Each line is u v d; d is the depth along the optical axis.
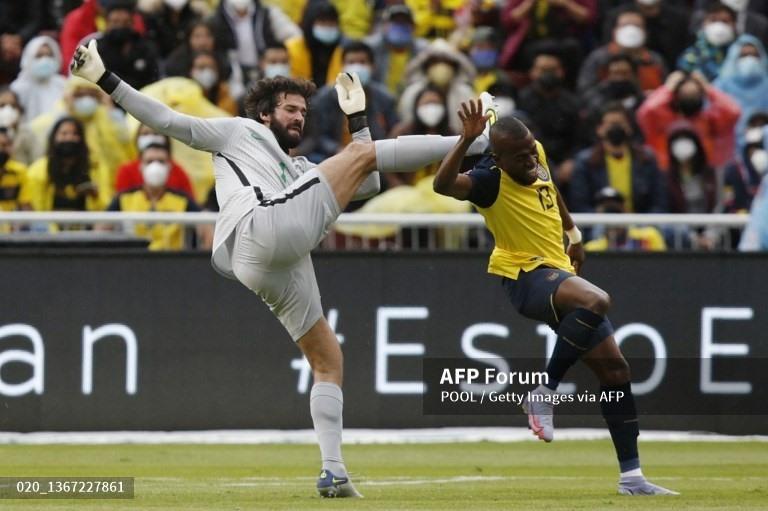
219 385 36.38
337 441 22.78
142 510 20.53
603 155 42.50
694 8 52.12
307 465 30.80
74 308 36.12
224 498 22.70
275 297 22.81
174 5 47.12
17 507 21.14
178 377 36.31
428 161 23.34
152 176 40.06
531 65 48.38
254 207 22.47
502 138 23.62
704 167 45.38
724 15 49.34
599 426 36.34
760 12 52.06
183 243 38.16
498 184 24.02
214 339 36.41
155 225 38.16
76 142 41.25
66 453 32.88
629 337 36.69
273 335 36.50
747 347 36.72
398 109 45.03
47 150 41.38
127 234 37.19
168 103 43.72
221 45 45.91
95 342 36.16
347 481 22.66
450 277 36.56
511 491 24.52
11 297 36.00
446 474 29.00
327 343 23.05
